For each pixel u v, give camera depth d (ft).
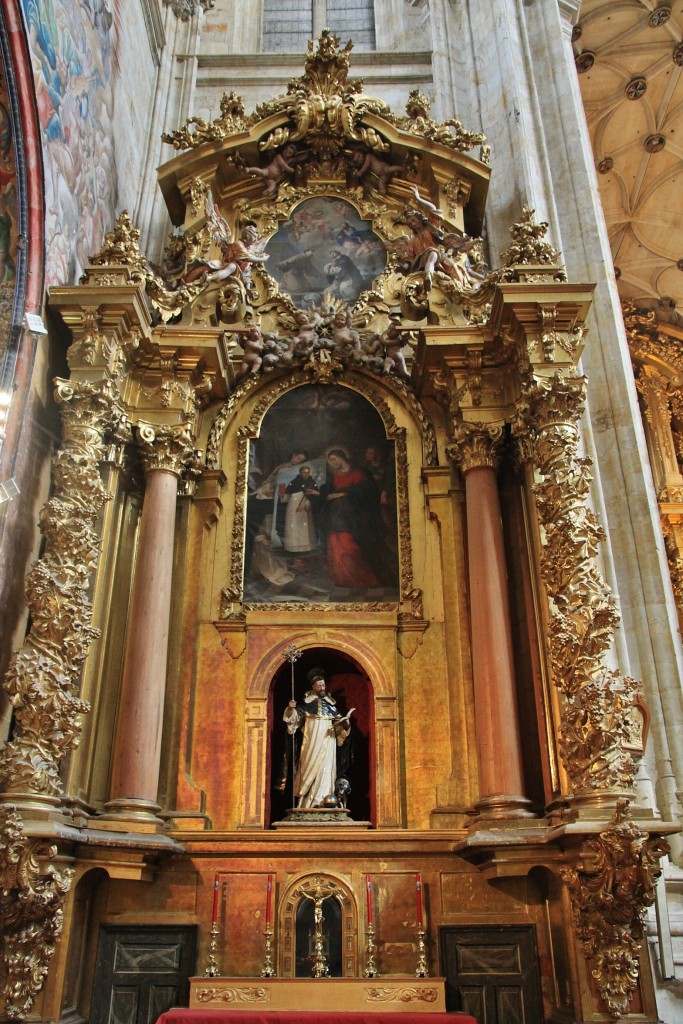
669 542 57.72
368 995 18.89
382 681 24.49
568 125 33.30
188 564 25.96
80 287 23.94
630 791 19.52
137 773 21.61
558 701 21.09
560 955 20.03
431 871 21.79
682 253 61.57
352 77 38.50
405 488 27.04
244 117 31.96
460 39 38.52
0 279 22.71
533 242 25.93
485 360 26.00
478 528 24.17
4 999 17.79
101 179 29.32
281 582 26.02
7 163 22.58
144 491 25.53
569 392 23.56
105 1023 20.03
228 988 18.98
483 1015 20.08
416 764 23.75
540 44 35.42
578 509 22.39
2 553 20.74
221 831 21.93
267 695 24.45
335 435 28.22
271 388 28.84
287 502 27.20
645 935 18.70
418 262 29.32
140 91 35.14
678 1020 19.81
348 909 21.43
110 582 23.72
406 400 28.14
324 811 22.77
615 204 60.44
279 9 44.06
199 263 28.35
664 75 54.13
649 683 25.26
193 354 25.98
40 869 18.17
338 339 28.71
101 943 20.83
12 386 21.65
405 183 31.68
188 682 24.39
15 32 21.43
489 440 25.20
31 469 22.56
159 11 37.06
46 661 20.20
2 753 19.57
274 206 31.91
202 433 27.73
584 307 24.38
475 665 22.97
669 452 61.00
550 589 21.97
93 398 23.35
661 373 64.49
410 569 25.90
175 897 21.57
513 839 19.95
